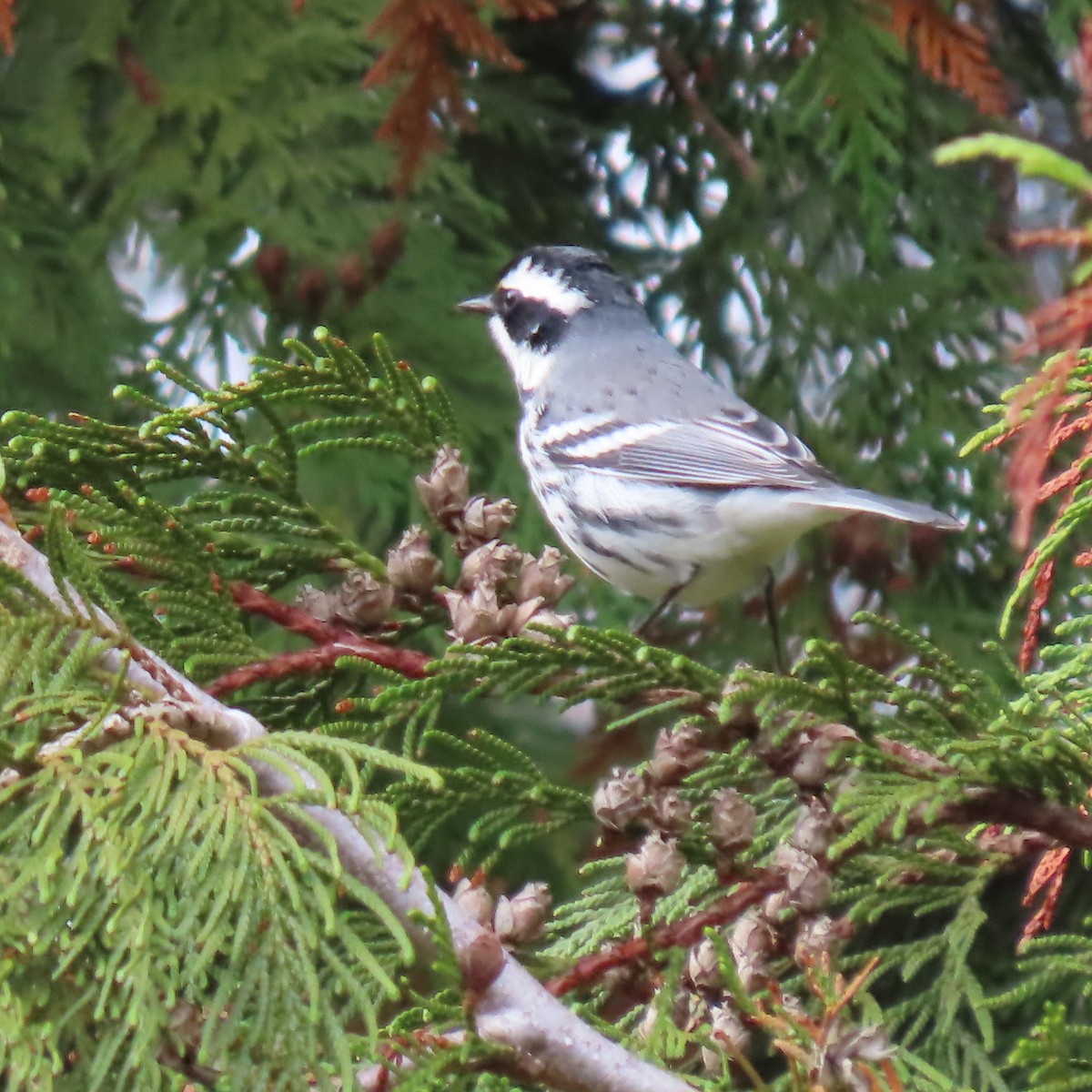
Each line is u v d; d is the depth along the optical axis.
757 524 9.30
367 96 12.52
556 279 11.28
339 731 5.91
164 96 12.38
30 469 6.73
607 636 5.95
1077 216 13.10
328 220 12.27
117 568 6.62
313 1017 4.19
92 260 12.16
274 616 6.84
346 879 4.46
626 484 9.83
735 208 13.34
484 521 7.09
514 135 13.88
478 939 4.67
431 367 12.26
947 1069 6.09
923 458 12.34
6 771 4.61
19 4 12.46
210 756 4.63
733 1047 4.79
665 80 13.88
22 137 12.31
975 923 6.14
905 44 8.63
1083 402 5.88
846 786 5.89
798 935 5.35
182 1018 4.64
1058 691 6.09
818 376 13.04
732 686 5.67
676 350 10.84
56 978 4.57
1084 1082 4.55
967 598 12.08
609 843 5.66
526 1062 4.68
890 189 11.20
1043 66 13.45
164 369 6.88
